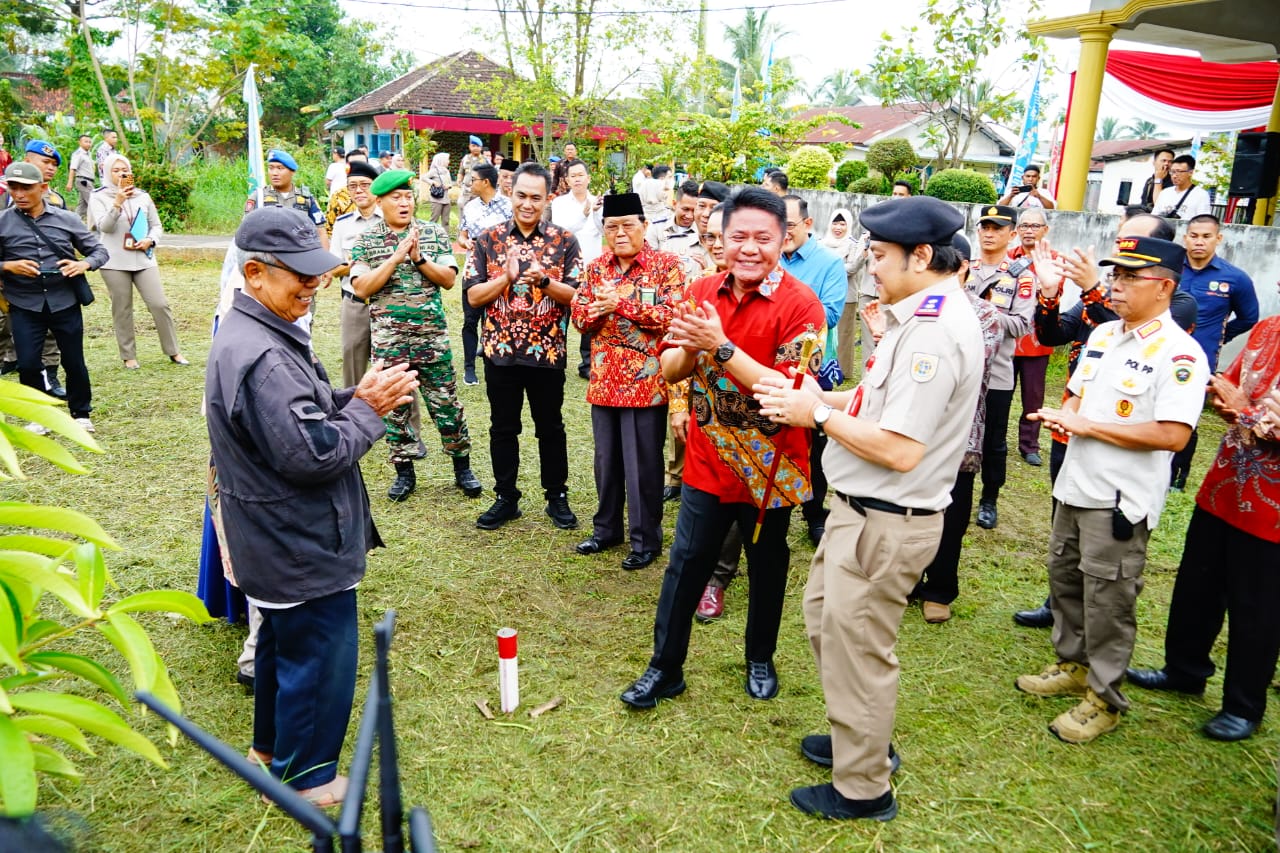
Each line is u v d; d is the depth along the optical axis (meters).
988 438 5.18
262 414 2.43
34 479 5.29
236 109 23.73
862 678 2.67
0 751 1.68
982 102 13.48
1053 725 3.28
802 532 5.16
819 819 2.79
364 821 2.71
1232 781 3.04
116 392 7.03
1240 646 3.24
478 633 3.88
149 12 17.95
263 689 2.87
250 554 2.56
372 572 4.38
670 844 2.68
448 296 11.80
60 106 29.84
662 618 3.35
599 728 3.23
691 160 13.19
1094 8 8.80
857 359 9.27
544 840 2.68
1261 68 11.91
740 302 3.16
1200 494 3.40
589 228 8.05
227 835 2.65
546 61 18.45
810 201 11.70
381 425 2.70
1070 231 8.79
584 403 7.46
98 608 1.94
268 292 2.55
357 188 5.76
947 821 2.80
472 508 5.25
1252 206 9.47
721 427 3.14
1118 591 3.12
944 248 2.48
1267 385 3.23
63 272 5.82
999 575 4.66
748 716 3.33
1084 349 3.37
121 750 3.01
